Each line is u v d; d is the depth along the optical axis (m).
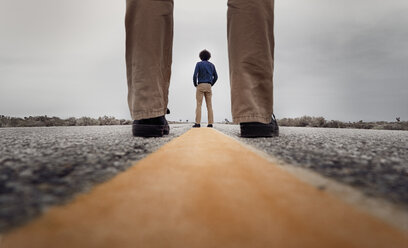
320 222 0.50
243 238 0.44
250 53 2.26
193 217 0.53
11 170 0.90
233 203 0.60
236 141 2.10
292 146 1.72
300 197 0.65
